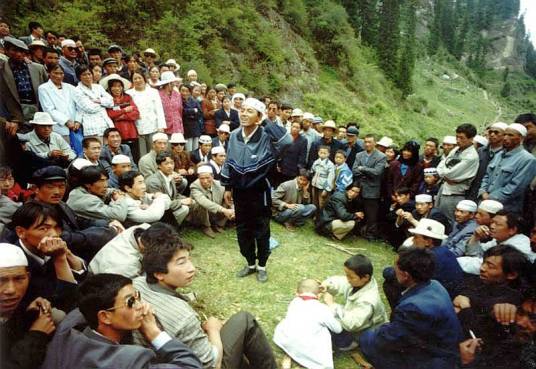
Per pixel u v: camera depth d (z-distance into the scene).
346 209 5.90
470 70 95.44
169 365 1.76
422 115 44.03
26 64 5.04
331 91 23.75
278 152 3.85
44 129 4.49
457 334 2.64
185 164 5.75
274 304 3.82
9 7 9.70
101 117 5.54
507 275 2.84
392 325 2.69
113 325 1.80
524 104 81.56
